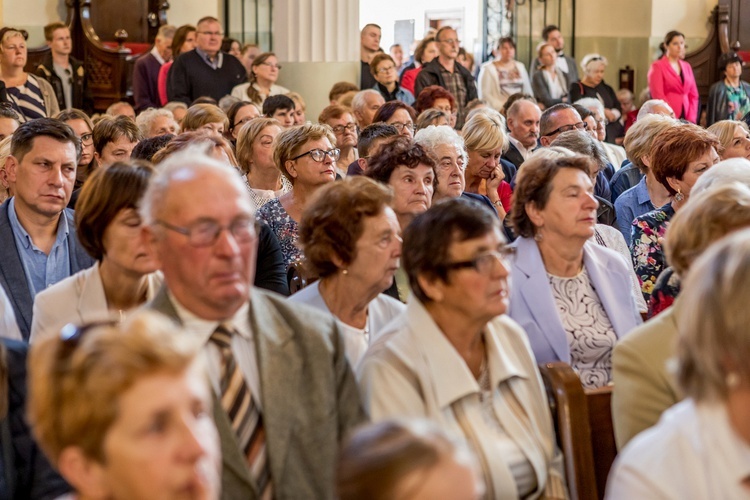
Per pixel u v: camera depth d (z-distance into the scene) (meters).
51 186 3.82
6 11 12.34
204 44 10.88
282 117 8.07
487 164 5.70
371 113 8.41
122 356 1.55
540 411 2.62
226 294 2.14
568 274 3.42
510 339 2.67
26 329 3.70
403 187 4.07
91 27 12.20
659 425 1.95
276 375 2.23
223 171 2.18
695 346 1.74
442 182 4.90
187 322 2.19
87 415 1.54
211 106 7.21
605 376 3.35
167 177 2.18
